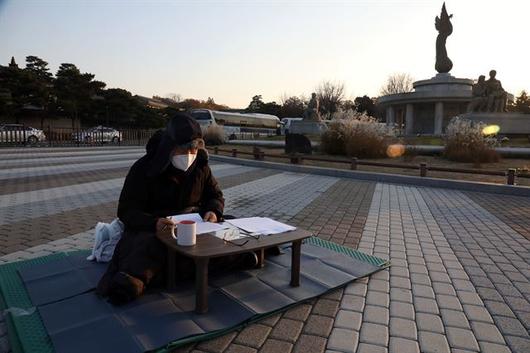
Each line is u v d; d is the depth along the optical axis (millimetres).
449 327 2951
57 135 31203
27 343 2459
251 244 3006
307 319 3002
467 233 5820
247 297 3211
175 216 3479
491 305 3350
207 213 3582
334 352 2572
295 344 2648
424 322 3020
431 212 7379
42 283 3350
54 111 38438
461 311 3225
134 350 2373
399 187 10781
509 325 3002
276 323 2920
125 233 3385
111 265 3223
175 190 3576
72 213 6578
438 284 3799
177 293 3199
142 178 3436
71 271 3631
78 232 5332
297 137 17719
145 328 2631
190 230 2902
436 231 5910
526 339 2801
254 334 2750
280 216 6730
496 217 6984
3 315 2914
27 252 4418
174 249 2912
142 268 3047
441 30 31625
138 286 2949
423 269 4219
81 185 9695
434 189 10500
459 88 30047
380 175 11961
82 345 2412
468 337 2812
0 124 31734
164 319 2766
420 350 2631
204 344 2594
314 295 3340
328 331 2832
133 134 36062
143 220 3246
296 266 3438
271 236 3230
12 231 5344
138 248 3131
